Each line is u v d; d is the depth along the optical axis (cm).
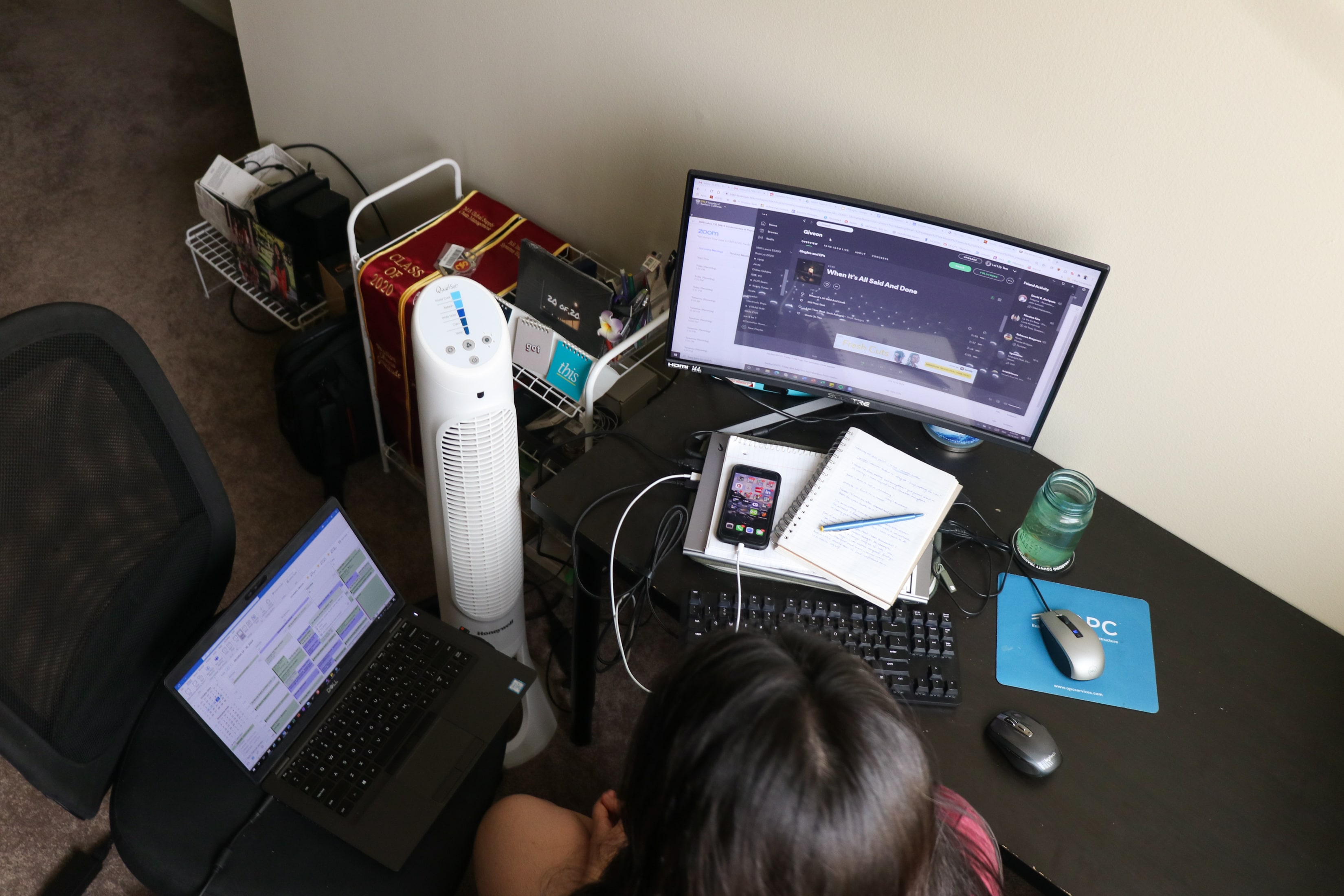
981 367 141
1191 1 113
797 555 130
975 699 126
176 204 275
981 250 130
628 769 70
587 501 141
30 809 168
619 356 178
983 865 94
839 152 153
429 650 143
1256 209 121
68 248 260
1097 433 152
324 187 222
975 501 148
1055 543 137
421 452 214
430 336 127
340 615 138
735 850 62
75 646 115
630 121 176
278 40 232
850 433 145
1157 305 135
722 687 63
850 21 140
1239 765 122
